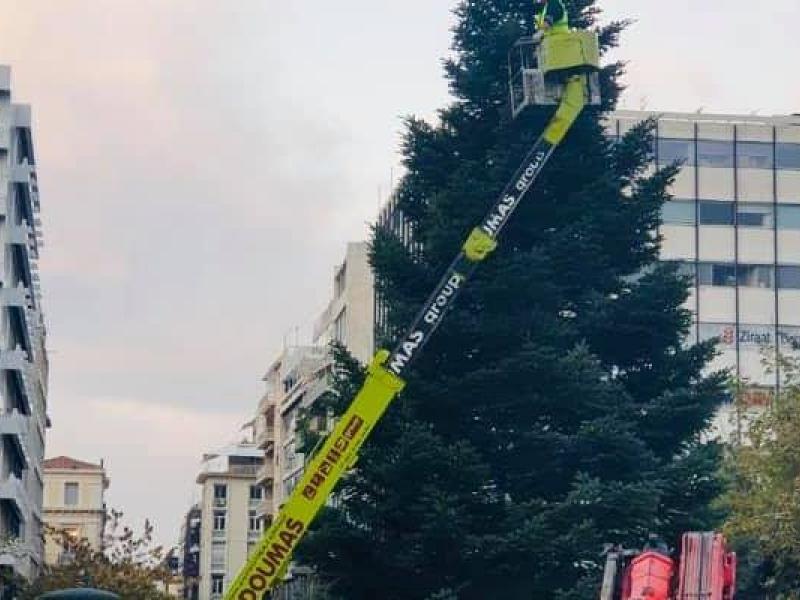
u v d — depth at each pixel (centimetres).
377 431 3359
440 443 3219
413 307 3397
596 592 3131
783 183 7538
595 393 3362
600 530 3250
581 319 3544
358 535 3281
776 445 4472
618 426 3291
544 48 3111
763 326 7419
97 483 15350
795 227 7506
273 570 2756
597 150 3588
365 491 3359
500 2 3631
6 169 7200
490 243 3044
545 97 3133
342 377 3459
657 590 2525
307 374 9744
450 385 3359
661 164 7469
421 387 3353
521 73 3209
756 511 4322
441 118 3622
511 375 3322
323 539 3278
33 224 8425
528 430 3391
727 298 7431
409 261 3466
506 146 3478
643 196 3622
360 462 3312
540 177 3503
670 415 3469
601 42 3641
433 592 3269
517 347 3409
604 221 3544
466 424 3434
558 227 3581
